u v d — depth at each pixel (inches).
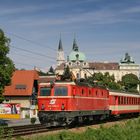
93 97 1625.2
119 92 2004.2
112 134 1043.9
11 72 2111.2
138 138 1053.8
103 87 1775.3
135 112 2292.1
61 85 1427.2
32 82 3294.8
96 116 1722.4
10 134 940.6
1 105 2591.0
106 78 4468.5
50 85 1437.0
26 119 2556.6
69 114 1412.4
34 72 3366.1
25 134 1172.5
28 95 3238.2
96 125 1600.6
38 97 1451.8
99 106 1695.4
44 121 1435.8
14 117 2576.3
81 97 1503.4
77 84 1471.5
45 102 1435.8
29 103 3243.1
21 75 3356.3
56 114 1417.3
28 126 1477.6
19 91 3262.8
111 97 1865.2
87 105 1560.0
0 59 2059.5
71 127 1486.2
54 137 961.5
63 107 1412.4
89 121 1678.2
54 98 1424.7
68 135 982.4
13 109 2591.0
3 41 2060.8
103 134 1023.6
